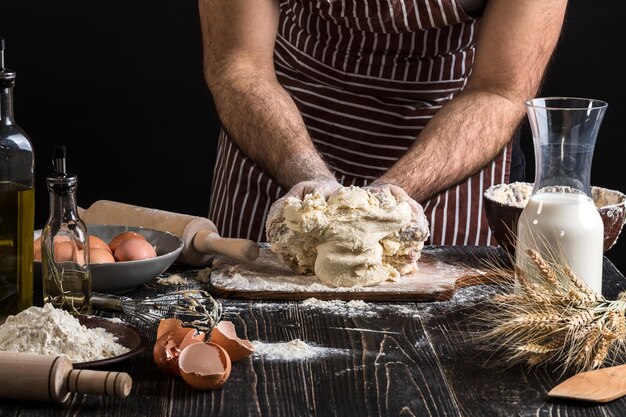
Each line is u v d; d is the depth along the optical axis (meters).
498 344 1.55
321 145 2.55
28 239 1.65
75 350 1.43
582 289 1.48
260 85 2.35
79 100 4.05
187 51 4.02
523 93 2.32
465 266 1.98
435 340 1.58
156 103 4.06
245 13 2.38
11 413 1.31
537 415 1.32
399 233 1.86
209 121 4.08
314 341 1.58
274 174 2.22
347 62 2.49
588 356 1.42
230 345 1.46
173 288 1.87
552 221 1.68
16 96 4.04
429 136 2.22
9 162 1.63
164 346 1.43
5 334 1.46
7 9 3.96
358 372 1.45
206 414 1.31
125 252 1.85
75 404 1.33
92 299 1.72
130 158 4.11
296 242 1.87
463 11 2.38
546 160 1.71
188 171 4.12
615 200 2.00
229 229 2.57
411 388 1.39
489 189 2.03
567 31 3.86
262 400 1.35
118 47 4.01
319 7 2.44
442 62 2.47
